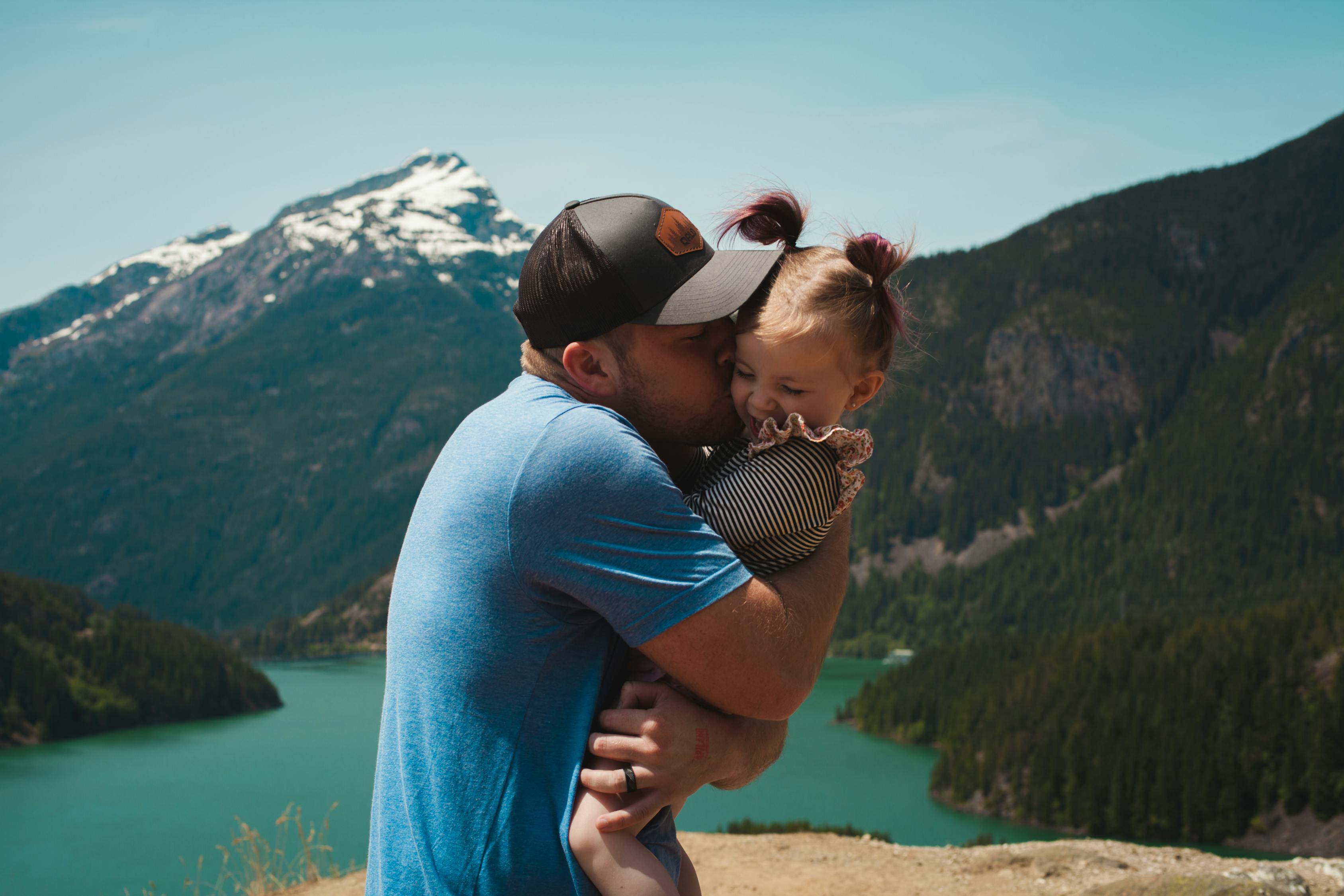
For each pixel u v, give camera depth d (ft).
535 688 4.55
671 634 4.45
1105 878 17.39
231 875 18.89
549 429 4.52
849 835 22.89
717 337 5.30
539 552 4.42
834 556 5.27
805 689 4.80
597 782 4.54
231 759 296.30
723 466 5.45
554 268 4.98
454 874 4.41
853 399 5.54
